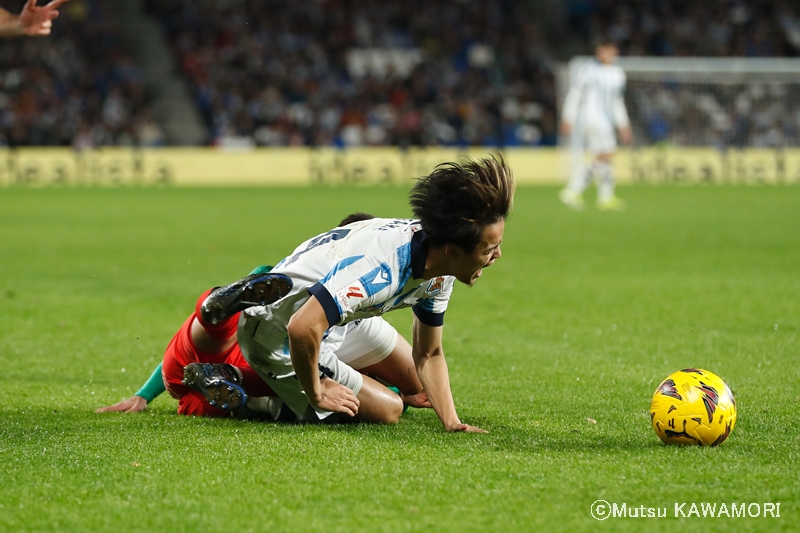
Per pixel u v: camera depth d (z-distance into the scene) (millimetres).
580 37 115000
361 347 12867
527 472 9648
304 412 12109
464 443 11000
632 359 17141
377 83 100875
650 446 10820
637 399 13844
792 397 13805
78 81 91750
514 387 14820
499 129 98875
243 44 101562
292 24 105125
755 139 93750
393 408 12211
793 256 33625
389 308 10977
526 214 54188
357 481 9352
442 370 12031
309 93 98125
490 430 11820
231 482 9328
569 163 88562
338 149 88688
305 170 87062
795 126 94000
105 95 92000
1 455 10336
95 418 12586
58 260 33656
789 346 18141
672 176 88688
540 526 8141
